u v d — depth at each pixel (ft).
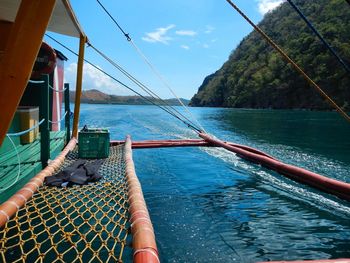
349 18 315.58
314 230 22.26
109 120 150.92
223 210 26.22
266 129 107.65
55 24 34.12
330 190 26.81
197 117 184.96
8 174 20.26
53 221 19.39
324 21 349.20
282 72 332.80
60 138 36.42
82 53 36.37
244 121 150.61
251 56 444.96
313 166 44.14
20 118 29.63
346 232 21.91
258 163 35.63
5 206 14.97
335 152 57.21
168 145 41.19
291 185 33.06
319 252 19.19
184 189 32.78
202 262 17.79
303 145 67.15
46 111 24.63
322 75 282.15
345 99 262.67
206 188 33.12
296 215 25.02
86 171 23.89
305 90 299.38
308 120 155.22
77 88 37.78
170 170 41.93
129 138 41.96
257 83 366.43
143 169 42.68
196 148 61.21
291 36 384.88
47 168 23.17
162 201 28.68
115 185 21.45
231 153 54.29
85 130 31.83
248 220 24.13
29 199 17.93
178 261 17.76
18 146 29.07
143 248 10.84
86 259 16.02
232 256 18.47
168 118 173.37
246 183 34.83
